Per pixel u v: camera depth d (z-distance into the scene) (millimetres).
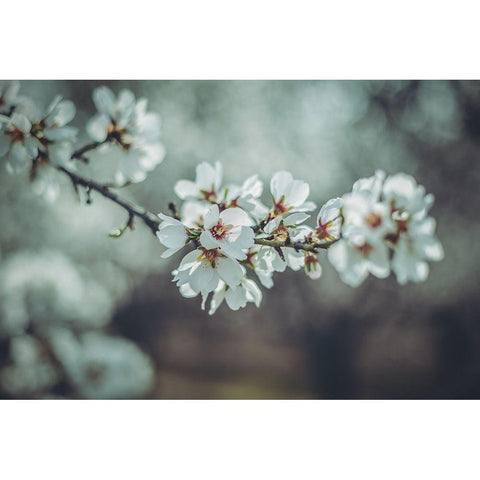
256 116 9227
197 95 9102
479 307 8859
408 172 8945
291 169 9039
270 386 9367
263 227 1365
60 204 7215
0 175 6430
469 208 8680
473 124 8430
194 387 8930
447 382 9062
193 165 9141
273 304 11055
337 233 1336
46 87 7215
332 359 10312
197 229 1304
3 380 3496
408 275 1338
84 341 3854
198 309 10891
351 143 9133
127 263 9539
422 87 8609
